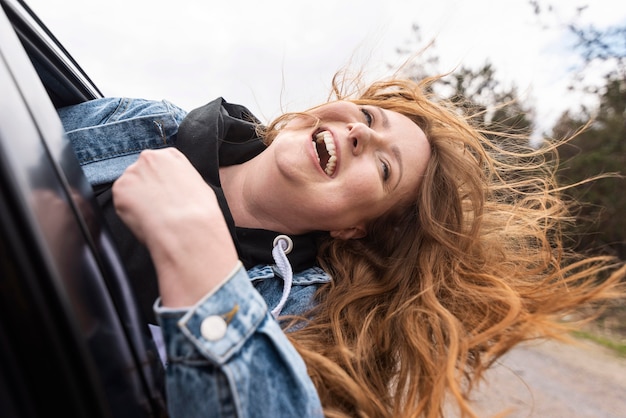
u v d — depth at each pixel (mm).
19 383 518
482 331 1596
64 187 668
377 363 1565
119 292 727
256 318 918
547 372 4988
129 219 901
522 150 2789
